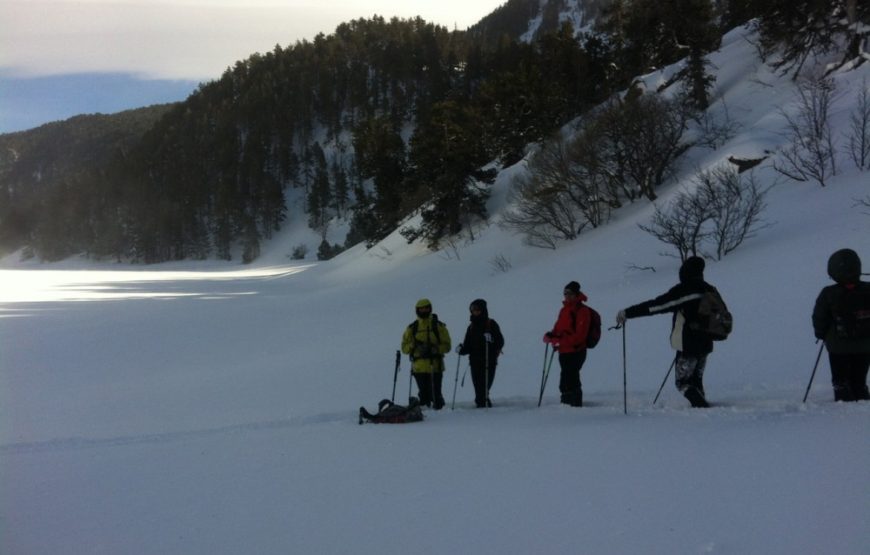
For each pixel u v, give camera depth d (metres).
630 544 2.98
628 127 26.03
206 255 134.12
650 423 5.29
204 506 4.14
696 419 5.25
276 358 15.94
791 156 20.59
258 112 163.50
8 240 169.62
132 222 141.38
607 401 7.41
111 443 6.91
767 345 9.27
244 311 29.22
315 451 5.50
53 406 11.41
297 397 10.77
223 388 12.20
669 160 27.03
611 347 11.41
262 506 4.05
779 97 27.95
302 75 167.12
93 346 19.89
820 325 5.64
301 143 156.38
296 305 30.73
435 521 3.53
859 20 27.02
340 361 14.30
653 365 9.84
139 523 3.90
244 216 132.00
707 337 5.96
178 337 21.44
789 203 17.97
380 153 55.12
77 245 154.12
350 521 3.65
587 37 52.00
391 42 166.38
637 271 17.92
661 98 28.42
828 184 17.89
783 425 4.61
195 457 5.61
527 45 80.62
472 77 120.81
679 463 4.00
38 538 3.73
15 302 36.28
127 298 38.97
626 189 27.98
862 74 24.39
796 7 28.39
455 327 16.88
